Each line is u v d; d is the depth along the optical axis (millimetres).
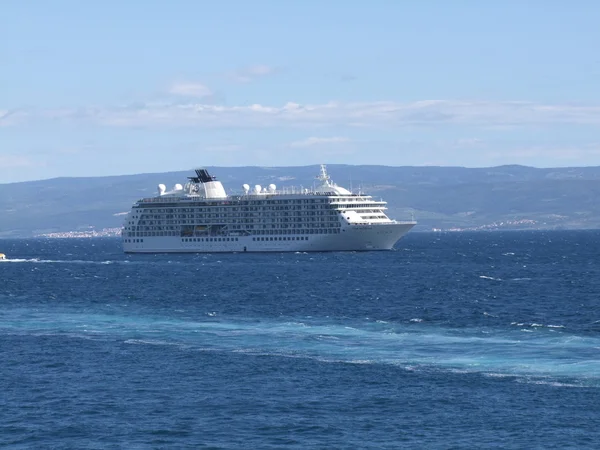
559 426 183875
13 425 190750
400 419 191250
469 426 185375
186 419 193750
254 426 188125
